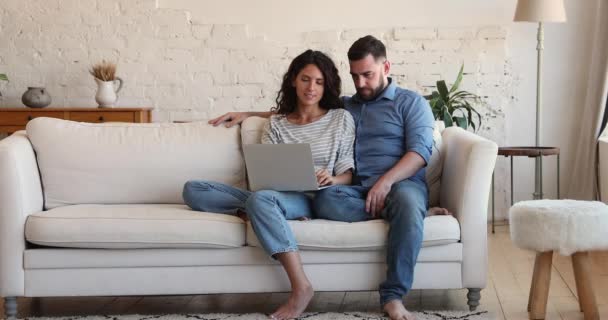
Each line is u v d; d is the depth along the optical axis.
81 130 3.62
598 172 5.27
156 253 3.13
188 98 5.70
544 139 5.52
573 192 5.41
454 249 3.10
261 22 5.64
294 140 3.41
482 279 3.12
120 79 5.61
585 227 2.93
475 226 3.12
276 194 3.11
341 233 3.06
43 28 5.73
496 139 5.53
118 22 5.70
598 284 3.66
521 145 5.54
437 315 3.09
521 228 3.03
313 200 3.29
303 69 3.41
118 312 3.28
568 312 3.19
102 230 3.09
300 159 3.09
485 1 5.47
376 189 3.16
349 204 3.16
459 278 3.12
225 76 5.67
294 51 5.62
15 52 5.75
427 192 3.31
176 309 3.32
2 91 5.77
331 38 5.58
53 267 3.13
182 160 3.59
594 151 5.24
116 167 3.57
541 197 5.05
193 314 3.17
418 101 3.41
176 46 5.68
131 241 3.09
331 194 3.19
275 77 5.64
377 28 5.55
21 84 5.77
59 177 3.53
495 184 5.59
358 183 3.38
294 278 3.02
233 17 5.65
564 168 5.53
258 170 3.17
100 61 5.71
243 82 5.66
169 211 3.23
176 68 5.69
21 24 5.74
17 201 3.14
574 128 5.49
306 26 5.61
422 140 3.30
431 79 5.52
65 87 5.75
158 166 3.58
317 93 3.41
